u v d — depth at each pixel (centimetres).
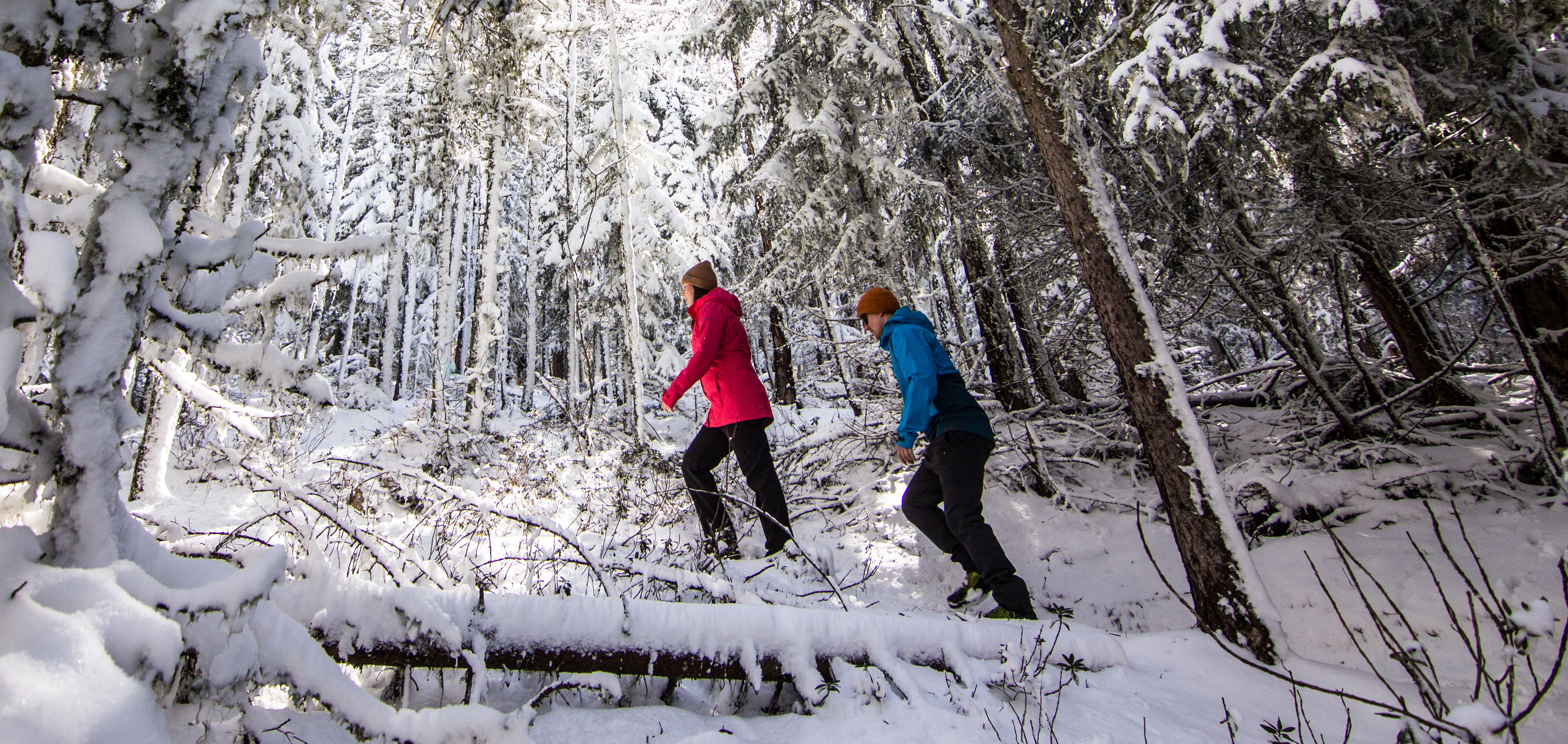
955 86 637
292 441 457
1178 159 412
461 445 604
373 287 1734
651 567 211
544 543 302
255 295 172
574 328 1107
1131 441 499
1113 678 211
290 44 580
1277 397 555
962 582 338
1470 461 374
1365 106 354
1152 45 375
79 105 146
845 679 181
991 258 654
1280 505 353
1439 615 252
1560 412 320
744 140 712
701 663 175
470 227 1698
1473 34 374
